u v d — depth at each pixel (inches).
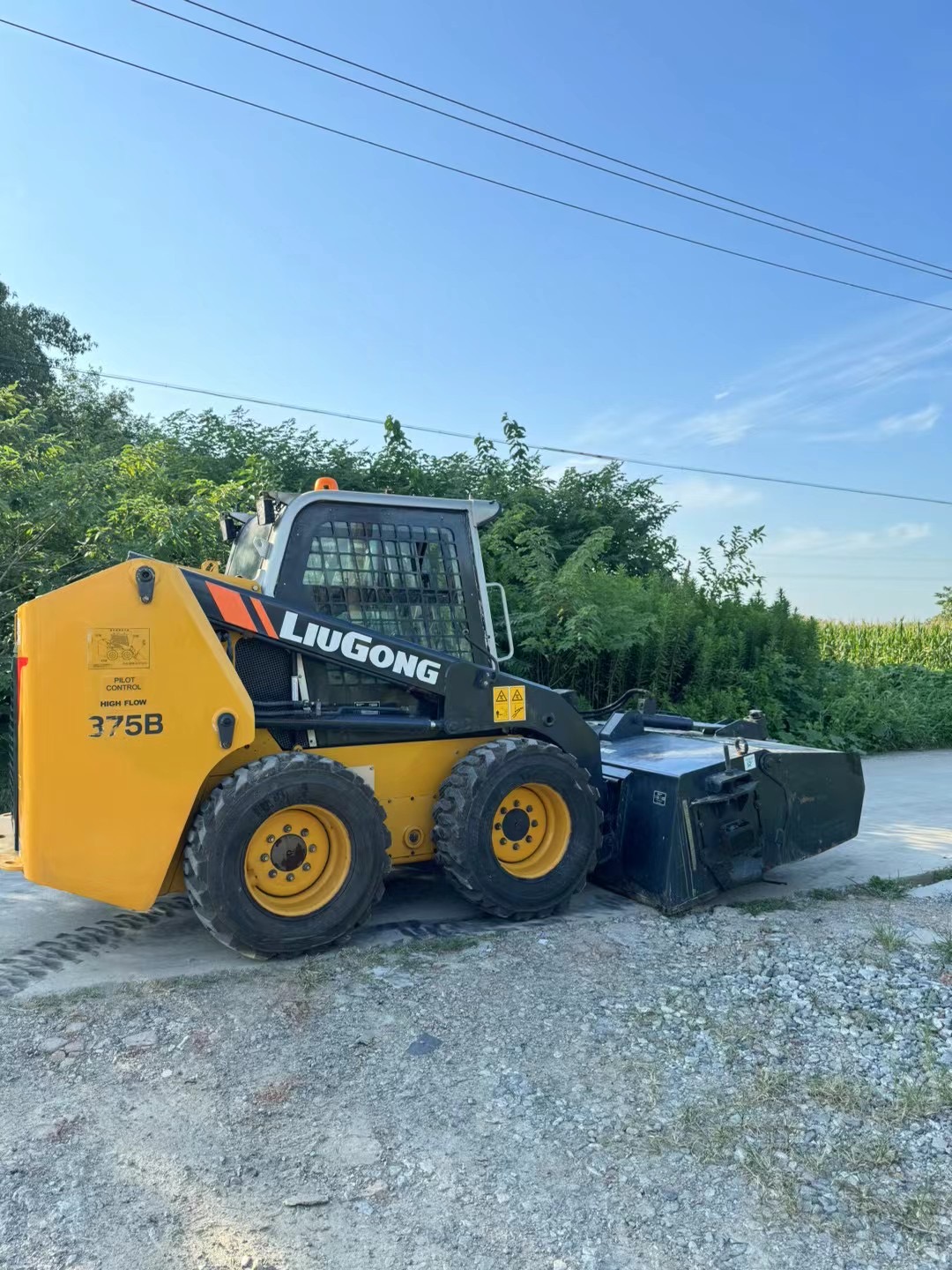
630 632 452.8
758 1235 96.0
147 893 159.3
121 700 156.3
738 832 202.7
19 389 802.8
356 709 184.9
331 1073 128.0
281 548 181.5
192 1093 122.3
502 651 448.1
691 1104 121.0
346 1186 103.3
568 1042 137.7
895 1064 132.5
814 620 587.8
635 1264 91.7
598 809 198.2
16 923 188.9
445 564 199.5
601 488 639.8
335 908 169.9
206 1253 92.3
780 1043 138.4
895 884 224.1
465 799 182.7
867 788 390.0
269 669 178.2
